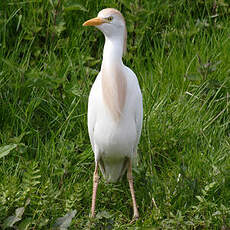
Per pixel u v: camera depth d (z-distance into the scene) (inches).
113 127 277.9
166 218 282.5
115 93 274.5
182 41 397.7
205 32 408.8
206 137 331.6
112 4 392.8
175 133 335.9
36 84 327.3
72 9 372.8
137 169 308.3
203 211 277.3
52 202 271.6
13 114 327.9
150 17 410.0
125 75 280.4
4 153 284.5
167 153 330.6
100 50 389.7
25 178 262.1
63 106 347.9
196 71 373.4
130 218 300.0
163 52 389.4
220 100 361.7
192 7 426.6
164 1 407.2
